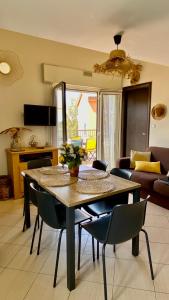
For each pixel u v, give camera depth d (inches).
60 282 67.4
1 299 61.2
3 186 134.0
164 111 161.0
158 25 80.0
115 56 93.3
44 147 151.3
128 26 80.8
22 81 148.6
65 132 148.2
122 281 67.7
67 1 64.0
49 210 68.1
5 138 145.6
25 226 100.0
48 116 153.3
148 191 128.6
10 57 141.6
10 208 123.2
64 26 81.0
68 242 62.9
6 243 88.6
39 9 68.6
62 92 145.0
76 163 85.4
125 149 209.0
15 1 63.9
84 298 61.4
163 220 106.7
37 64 152.9
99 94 189.3
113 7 67.6
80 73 170.6
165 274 70.6
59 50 160.2
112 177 86.9
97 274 70.9
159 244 87.1
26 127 153.8
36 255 81.0
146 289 64.5
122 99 199.2
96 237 64.4
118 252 82.7
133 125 197.8
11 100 145.8
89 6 66.9
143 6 67.1
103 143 198.2
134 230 63.3
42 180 81.4
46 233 96.3
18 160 134.0
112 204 90.5
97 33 87.7
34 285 66.2
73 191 70.1
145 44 99.3
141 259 78.4
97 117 194.2
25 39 145.3
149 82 171.2
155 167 141.6
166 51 109.0
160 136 166.1
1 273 71.5
